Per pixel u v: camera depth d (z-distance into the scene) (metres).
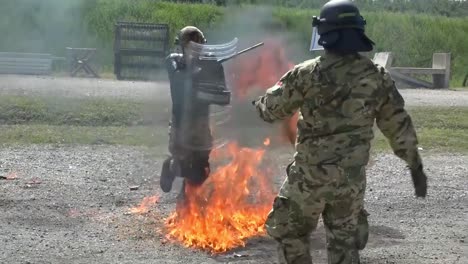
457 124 15.46
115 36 21.34
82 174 9.34
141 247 6.13
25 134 12.60
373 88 4.40
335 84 4.39
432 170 10.72
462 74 29.30
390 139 4.55
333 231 4.48
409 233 6.95
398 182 9.52
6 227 6.68
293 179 4.50
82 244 6.20
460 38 30.89
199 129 6.44
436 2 34.22
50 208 7.44
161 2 26.72
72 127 13.45
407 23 30.33
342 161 4.37
